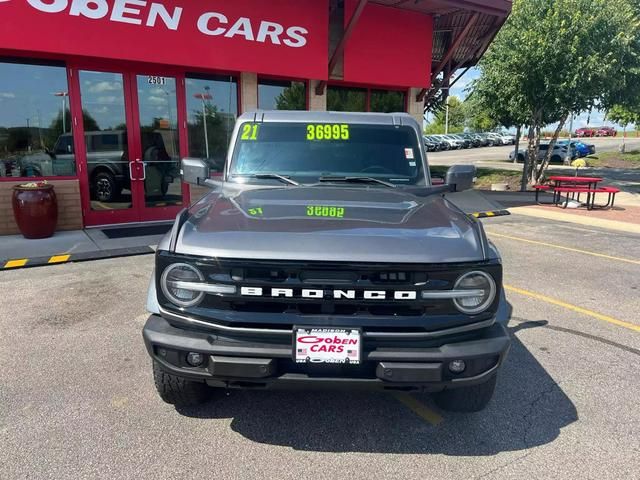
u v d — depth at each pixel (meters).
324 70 10.76
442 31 13.58
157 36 8.70
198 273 2.50
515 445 2.89
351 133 4.01
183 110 9.84
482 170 24.75
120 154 9.27
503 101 16.52
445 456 2.79
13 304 5.11
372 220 2.84
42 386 3.47
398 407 3.29
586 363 3.96
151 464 2.67
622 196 15.71
